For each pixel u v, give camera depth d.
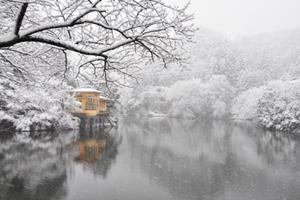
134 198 12.59
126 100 76.00
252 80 82.19
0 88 11.44
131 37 4.82
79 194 12.65
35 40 4.55
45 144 23.56
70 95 33.00
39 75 6.47
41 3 4.88
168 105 76.75
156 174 16.70
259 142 29.97
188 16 4.80
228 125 51.47
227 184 15.16
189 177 16.33
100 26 5.18
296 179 16.22
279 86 45.97
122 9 5.01
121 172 16.83
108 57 5.29
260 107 47.34
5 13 5.38
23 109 28.34
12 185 13.17
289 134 37.78
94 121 38.28
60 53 6.18
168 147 26.03
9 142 23.27
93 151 22.62
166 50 5.19
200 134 36.75
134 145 26.66
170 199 12.70
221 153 23.53
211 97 71.25
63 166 17.19
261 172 17.69
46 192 12.57
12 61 6.23
